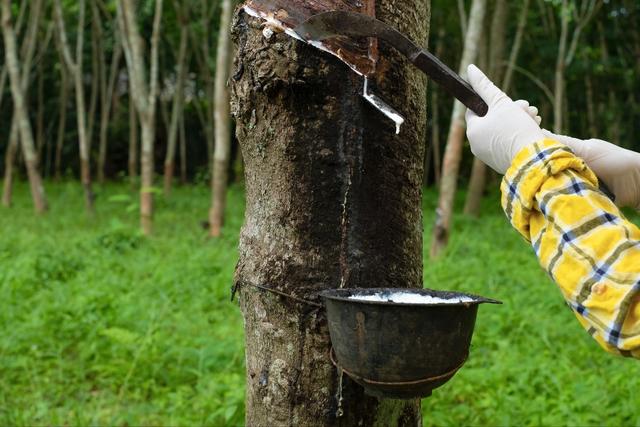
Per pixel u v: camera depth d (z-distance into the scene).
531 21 16.36
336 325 1.44
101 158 19.34
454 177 8.45
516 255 8.28
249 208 1.74
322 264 1.63
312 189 1.62
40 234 9.84
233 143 23.16
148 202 10.27
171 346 4.62
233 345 4.61
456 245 8.61
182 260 7.70
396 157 1.66
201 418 3.73
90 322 4.95
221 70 9.85
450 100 20.16
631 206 1.42
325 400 1.65
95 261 7.40
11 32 12.68
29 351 4.59
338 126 1.61
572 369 4.38
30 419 3.71
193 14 18.56
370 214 1.64
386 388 1.40
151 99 11.10
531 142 1.24
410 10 1.70
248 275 1.72
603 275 1.04
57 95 22.67
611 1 15.96
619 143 18.81
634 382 3.95
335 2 1.56
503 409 3.72
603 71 16.45
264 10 1.56
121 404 4.02
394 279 1.68
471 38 8.02
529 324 5.24
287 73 1.57
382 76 1.62
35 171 12.84
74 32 20.73
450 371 1.40
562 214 1.10
